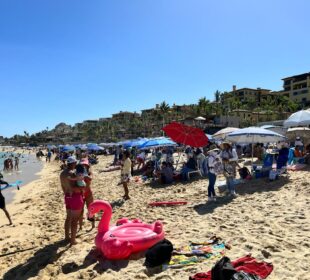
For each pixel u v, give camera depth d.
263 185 12.29
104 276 5.39
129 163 12.89
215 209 9.47
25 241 8.69
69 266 6.12
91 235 8.09
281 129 20.25
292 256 5.39
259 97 107.00
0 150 171.00
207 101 97.75
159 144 18.92
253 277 4.39
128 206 11.42
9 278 6.09
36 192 20.64
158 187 14.98
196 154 16.73
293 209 8.50
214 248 6.15
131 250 6.11
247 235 6.69
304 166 15.48
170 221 8.68
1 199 11.09
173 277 5.11
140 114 173.12
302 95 87.88
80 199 7.46
